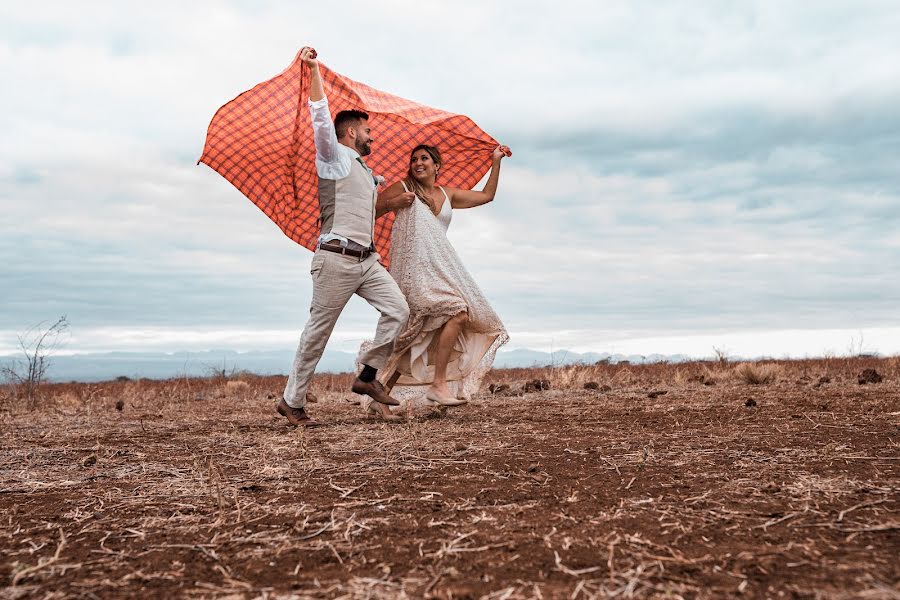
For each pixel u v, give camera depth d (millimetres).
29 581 2119
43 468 4027
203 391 11812
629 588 1910
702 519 2570
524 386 9617
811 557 2137
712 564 2092
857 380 9648
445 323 6008
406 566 2150
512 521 2609
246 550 2361
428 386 6320
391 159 6414
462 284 6055
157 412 7887
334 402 8867
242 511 2873
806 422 5133
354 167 5555
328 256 5508
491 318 6137
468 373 6254
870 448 3945
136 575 2146
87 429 6109
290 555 2293
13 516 2902
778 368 10445
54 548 2449
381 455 4145
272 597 1934
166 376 18766
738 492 2967
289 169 6051
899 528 2404
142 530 2650
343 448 4441
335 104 6043
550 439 4637
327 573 2111
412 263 5992
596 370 12023
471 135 6383
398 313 5672
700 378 10836
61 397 10055
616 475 3389
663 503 2820
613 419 5777
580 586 1938
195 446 4781
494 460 3875
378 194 6094
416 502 2947
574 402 7613
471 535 2443
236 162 5883
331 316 5656
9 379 9578
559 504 2848
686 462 3668
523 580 2000
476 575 2049
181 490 3314
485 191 6477
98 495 3260
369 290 5730
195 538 2521
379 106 5988
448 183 6676
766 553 2180
